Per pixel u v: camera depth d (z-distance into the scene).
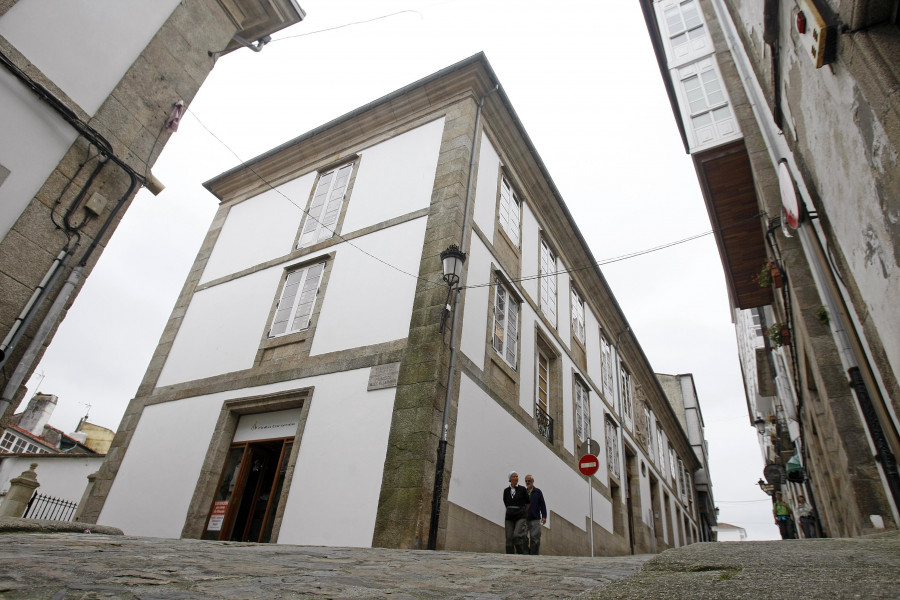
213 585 2.07
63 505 13.59
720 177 9.71
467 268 8.59
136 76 5.71
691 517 24.09
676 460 23.27
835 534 8.59
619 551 12.77
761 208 8.80
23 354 4.54
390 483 6.55
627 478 15.34
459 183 8.92
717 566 1.89
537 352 10.77
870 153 3.16
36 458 16.75
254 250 11.41
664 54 11.38
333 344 8.46
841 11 3.02
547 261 12.40
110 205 5.34
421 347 7.42
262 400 8.59
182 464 8.75
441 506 6.50
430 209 8.91
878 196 3.17
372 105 11.03
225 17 6.80
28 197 4.75
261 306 10.12
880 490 5.29
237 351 9.72
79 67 5.23
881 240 3.29
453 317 7.72
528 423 9.54
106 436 28.11
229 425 8.81
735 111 9.49
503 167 10.99
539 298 11.42
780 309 9.59
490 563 3.38
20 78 4.72
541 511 7.40
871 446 5.42
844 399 5.74
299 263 10.07
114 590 1.85
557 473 10.23
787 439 18.22
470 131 9.69
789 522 15.04
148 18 5.93
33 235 4.75
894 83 2.65
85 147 5.21
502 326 9.57
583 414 12.54
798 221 5.05
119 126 5.47
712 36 10.83
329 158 11.67
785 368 11.38
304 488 7.27
